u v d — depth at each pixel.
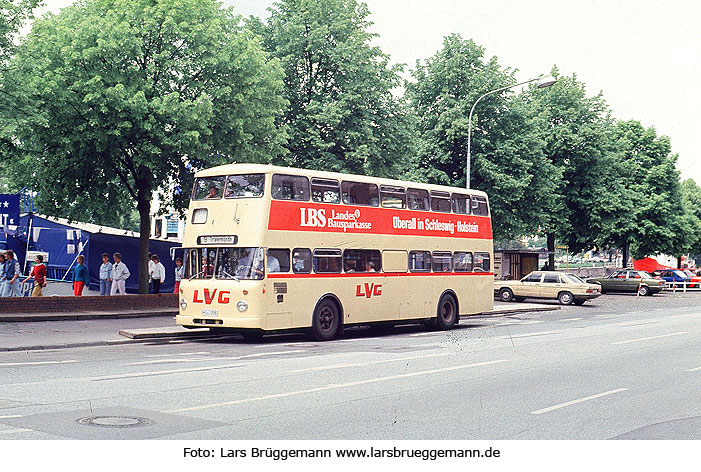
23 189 30.14
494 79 43.94
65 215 30.38
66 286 34.19
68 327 21.59
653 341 19.70
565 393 11.16
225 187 19.42
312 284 19.91
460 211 25.67
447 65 44.22
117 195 30.55
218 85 28.22
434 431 8.27
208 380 11.89
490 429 8.45
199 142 26.56
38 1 24.20
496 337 20.98
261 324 18.55
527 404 10.16
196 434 7.82
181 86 27.61
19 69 23.31
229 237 19.08
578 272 78.12
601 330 23.52
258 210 18.88
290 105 35.72
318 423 8.55
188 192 29.33
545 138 52.78
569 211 54.06
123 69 26.64
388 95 37.75
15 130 22.66
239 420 8.63
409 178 41.41
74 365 13.71
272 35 37.00
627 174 59.53
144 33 26.84
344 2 37.34
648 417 9.39
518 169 43.44
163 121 26.83
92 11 28.34
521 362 14.95
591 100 54.75
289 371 13.16
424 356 15.88
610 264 118.62
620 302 43.38
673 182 64.44
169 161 28.38
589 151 53.69
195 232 19.69
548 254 54.78
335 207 20.84
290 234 19.44
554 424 8.81
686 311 34.91
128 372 12.77
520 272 48.84
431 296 23.97
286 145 34.84
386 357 15.62
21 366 13.47
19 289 27.69
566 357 15.92
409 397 10.52
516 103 44.50
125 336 19.55
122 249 35.41
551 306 38.31
